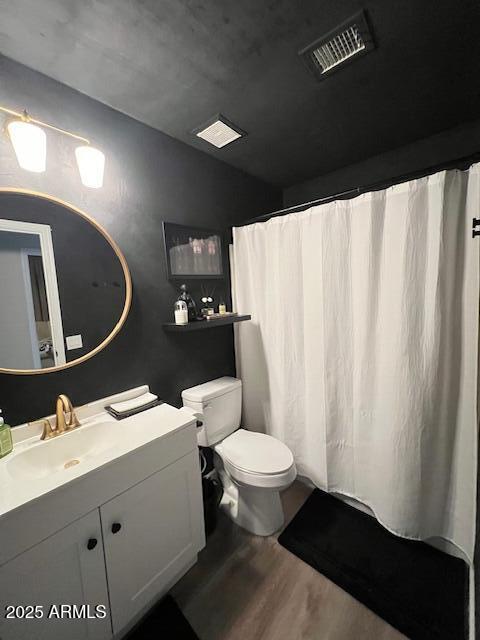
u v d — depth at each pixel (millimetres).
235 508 1624
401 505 1387
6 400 1106
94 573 917
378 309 1453
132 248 1499
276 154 1945
